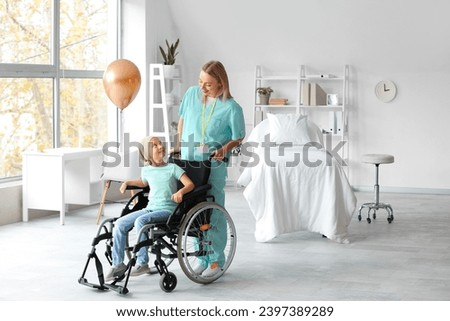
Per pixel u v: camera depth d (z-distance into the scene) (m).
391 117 10.28
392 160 8.07
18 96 7.93
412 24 9.60
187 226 5.02
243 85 10.84
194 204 5.11
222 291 5.04
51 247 6.41
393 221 7.93
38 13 8.18
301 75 10.47
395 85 10.21
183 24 10.55
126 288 4.88
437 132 10.12
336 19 9.81
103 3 9.48
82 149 8.04
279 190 6.80
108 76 7.80
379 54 10.05
